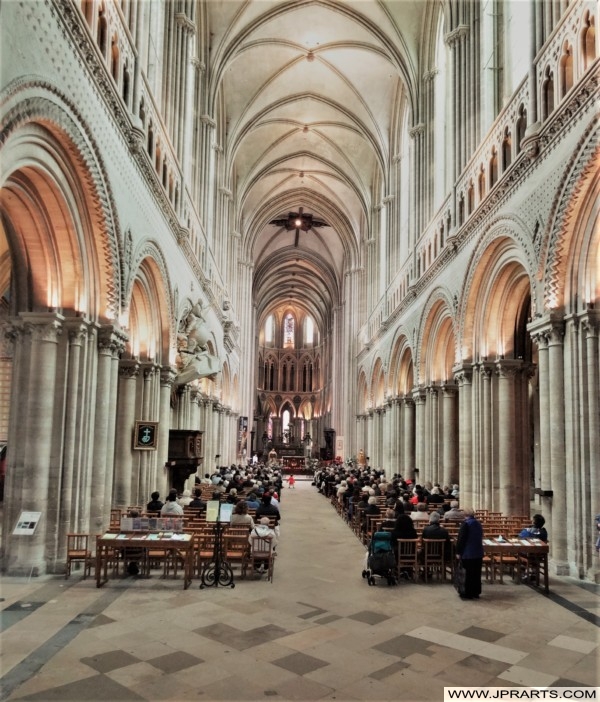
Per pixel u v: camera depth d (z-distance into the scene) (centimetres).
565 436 1169
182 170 1914
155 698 564
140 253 1345
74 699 556
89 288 1095
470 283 1748
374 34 2622
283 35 2795
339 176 4056
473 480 1708
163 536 975
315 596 952
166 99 1789
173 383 1838
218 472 2569
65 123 851
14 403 1020
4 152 743
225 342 3366
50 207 965
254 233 4766
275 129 3659
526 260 1345
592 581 1059
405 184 2992
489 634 765
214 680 607
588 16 1121
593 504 1087
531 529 1090
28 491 999
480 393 1703
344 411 4747
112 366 1187
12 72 669
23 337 1030
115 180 1127
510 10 1698
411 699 573
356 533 1694
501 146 1573
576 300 1160
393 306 3141
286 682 607
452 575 1081
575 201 1127
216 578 994
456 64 2003
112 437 1200
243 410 4619
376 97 3161
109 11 1093
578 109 1116
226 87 3086
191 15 2044
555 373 1189
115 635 729
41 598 875
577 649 711
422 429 2416
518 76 1630
